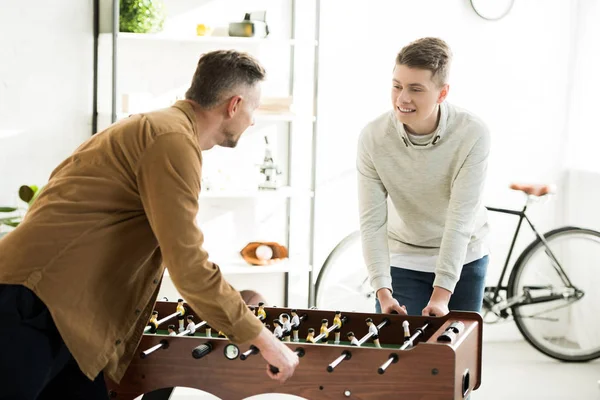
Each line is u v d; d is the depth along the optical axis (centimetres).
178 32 426
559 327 475
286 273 454
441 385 220
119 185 214
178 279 209
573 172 465
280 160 446
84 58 414
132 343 232
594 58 448
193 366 235
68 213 212
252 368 231
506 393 399
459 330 238
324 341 255
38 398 233
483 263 316
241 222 447
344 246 446
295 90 442
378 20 446
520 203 471
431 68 267
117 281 220
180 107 223
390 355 222
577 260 462
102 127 423
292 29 438
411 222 304
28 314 208
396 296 314
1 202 407
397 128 288
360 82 448
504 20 457
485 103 461
